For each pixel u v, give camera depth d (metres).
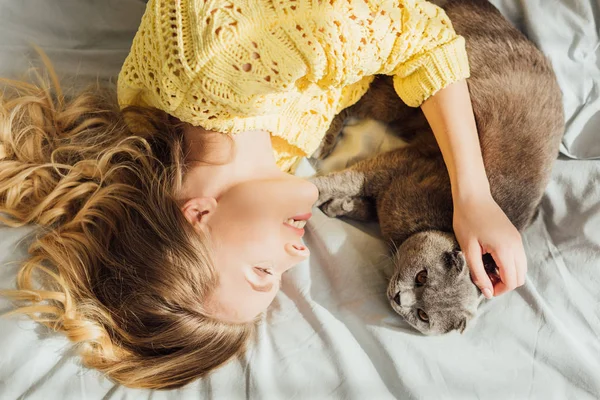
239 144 1.07
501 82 1.34
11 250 1.13
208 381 1.15
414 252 1.23
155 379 1.08
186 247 1.01
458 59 1.14
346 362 1.19
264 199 1.03
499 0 1.40
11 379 1.07
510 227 1.16
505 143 1.32
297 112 1.16
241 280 1.02
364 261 1.30
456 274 1.17
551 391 1.18
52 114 1.21
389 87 1.38
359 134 1.44
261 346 1.19
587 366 1.19
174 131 1.09
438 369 1.19
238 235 1.02
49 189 1.16
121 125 1.18
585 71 1.39
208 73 0.91
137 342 1.06
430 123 1.22
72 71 1.31
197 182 1.07
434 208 1.31
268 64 0.93
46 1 1.31
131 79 1.04
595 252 1.28
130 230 1.06
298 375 1.17
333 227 1.33
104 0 1.33
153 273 1.02
